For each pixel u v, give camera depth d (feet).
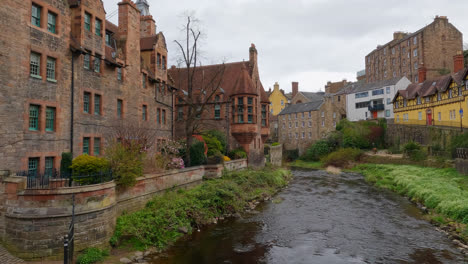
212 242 52.95
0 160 46.09
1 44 46.55
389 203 81.97
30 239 39.42
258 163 130.93
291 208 77.36
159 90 99.40
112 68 74.08
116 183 51.21
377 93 224.94
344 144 192.75
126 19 80.79
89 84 65.87
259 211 74.49
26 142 50.52
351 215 70.49
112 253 44.50
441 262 44.47
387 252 48.60
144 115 90.48
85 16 64.95
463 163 100.89
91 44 65.82
